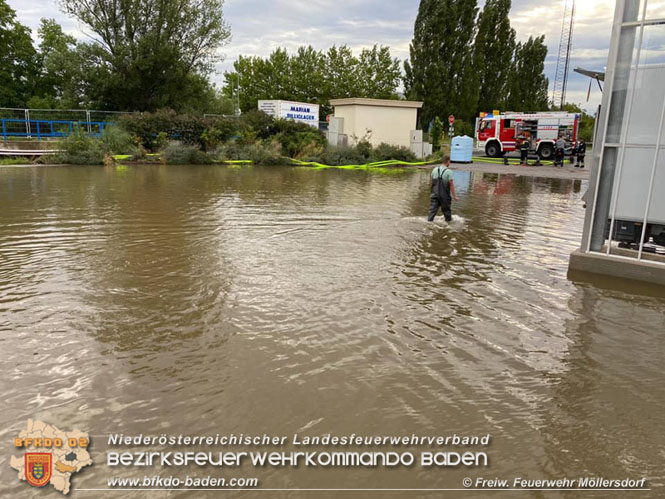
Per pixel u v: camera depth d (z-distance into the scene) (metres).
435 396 3.74
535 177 22.00
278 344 4.57
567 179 21.23
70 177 17.98
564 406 3.66
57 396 3.64
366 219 10.91
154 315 5.19
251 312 5.33
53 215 10.62
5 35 40.09
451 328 5.05
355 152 28.22
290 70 56.94
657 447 3.21
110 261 7.18
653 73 6.63
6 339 4.56
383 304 5.68
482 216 11.77
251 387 3.81
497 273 7.05
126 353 4.33
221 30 35.78
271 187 16.48
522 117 30.08
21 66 41.88
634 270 6.82
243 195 14.29
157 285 6.15
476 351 4.54
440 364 4.26
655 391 3.89
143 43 32.56
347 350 4.48
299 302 5.66
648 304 5.87
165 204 12.30
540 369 4.22
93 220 10.13
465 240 9.10
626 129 6.85
